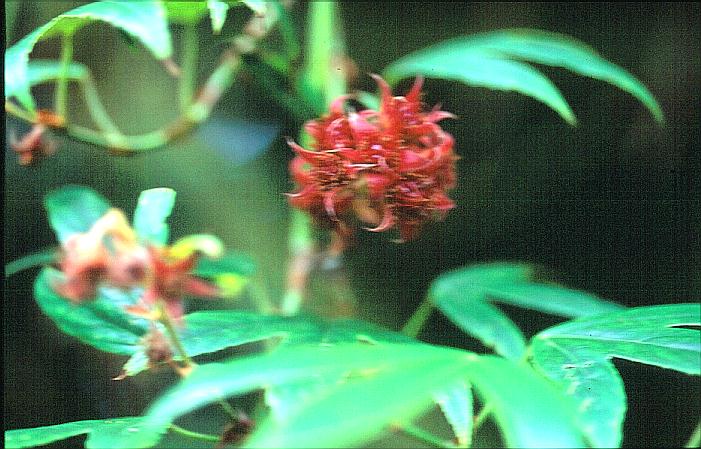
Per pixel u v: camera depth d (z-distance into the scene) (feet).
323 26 1.60
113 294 1.32
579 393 1.10
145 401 2.10
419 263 3.00
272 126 2.76
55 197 1.45
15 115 1.50
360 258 2.91
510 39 1.74
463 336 2.98
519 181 3.09
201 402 0.93
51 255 1.45
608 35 3.06
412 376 0.96
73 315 1.30
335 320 1.27
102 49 2.67
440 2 2.99
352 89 1.73
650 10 3.00
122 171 2.59
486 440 2.36
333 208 1.28
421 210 1.27
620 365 3.04
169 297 1.27
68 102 2.61
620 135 3.06
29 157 1.52
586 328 1.21
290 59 1.56
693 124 3.01
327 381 1.06
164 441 1.75
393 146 1.27
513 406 0.96
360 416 0.91
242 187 2.74
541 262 3.09
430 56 1.73
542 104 3.05
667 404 3.00
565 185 3.10
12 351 2.16
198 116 1.65
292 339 1.22
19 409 2.14
